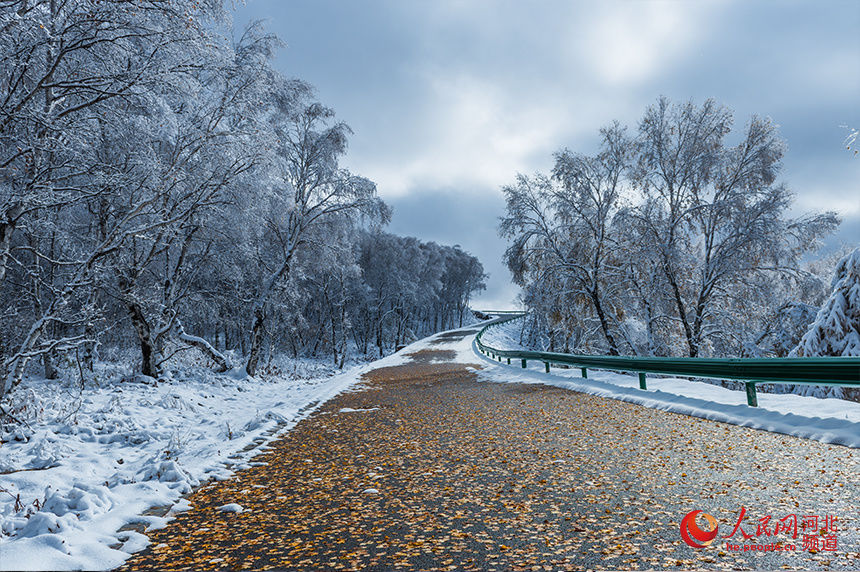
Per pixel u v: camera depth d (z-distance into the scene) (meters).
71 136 9.93
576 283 23.00
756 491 5.21
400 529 4.80
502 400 13.37
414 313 81.38
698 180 20.80
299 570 4.03
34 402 11.20
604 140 22.97
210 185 15.06
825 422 7.21
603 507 5.04
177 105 15.32
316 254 27.83
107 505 5.73
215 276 23.11
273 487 6.60
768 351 20.58
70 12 8.70
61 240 16.64
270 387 21.88
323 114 27.19
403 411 12.61
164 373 18.64
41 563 4.10
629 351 23.78
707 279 20.78
